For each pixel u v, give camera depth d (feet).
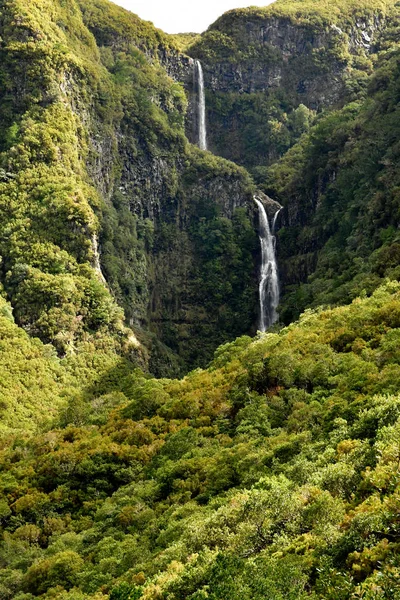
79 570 132.36
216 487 136.56
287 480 109.40
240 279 419.74
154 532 131.54
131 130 433.48
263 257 428.15
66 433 204.23
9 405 240.53
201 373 227.61
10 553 151.74
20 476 183.01
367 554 72.59
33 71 364.99
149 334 371.76
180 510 130.11
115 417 207.51
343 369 162.61
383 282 220.43
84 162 377.50
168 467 157.89
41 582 133.80
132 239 391.86
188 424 182.19
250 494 103.96
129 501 152.15
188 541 107.14
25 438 213.87
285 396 165.99
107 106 412.77
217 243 429.38
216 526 104.32
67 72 383.24
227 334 403.75
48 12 410.11
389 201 281.13
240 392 180.24
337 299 242.78
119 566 123.85
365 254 279.08
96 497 168.96
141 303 383.24
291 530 90.79
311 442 130.21
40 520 165.17
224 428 170.19
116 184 408.46
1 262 315.78
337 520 86.48
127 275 375.04
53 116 358.02
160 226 432.66
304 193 415.64
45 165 344.28
